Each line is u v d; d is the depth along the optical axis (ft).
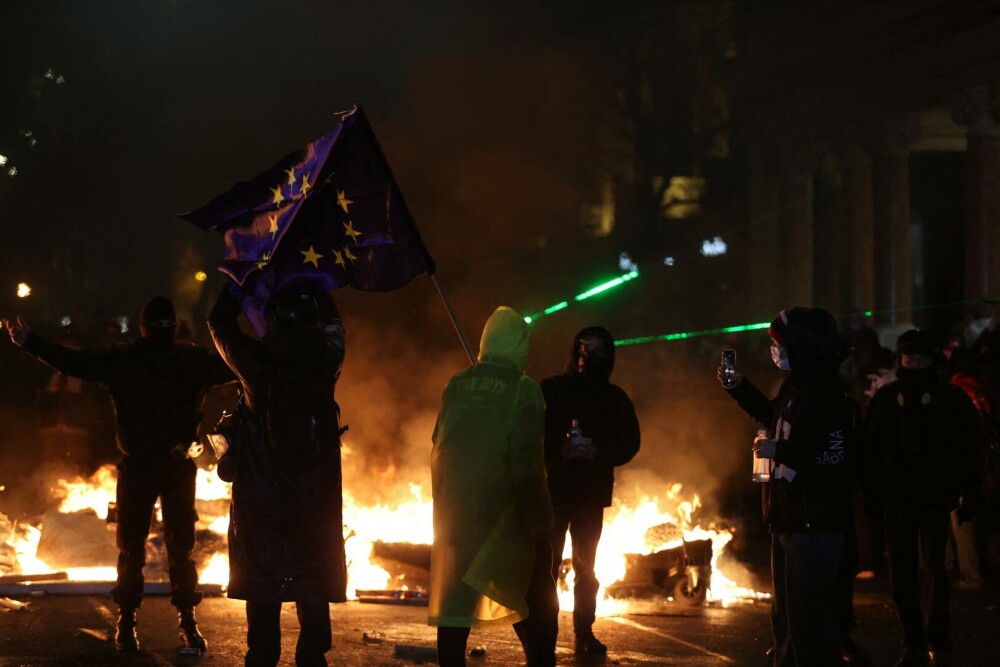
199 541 36.88
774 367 74.23
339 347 19.86
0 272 102.89
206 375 26.55
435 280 21.02
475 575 18.98
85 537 36.83
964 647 29.09
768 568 41.01
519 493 19.26
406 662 25.75
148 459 26.14
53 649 26.55
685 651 27.73
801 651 20.08
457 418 19.57
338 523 19.65
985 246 66.18
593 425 27.40
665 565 34.68
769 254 90.07
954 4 66.54
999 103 65.36
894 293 78.48
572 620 31.30
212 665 25.26
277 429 19.20
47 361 25.23
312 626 19.49
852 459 20.24
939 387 26.55
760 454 20.22
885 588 37.22
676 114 101.50
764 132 90.43
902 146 78.02
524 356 20.10
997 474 35.27
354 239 20.72
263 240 20.49
